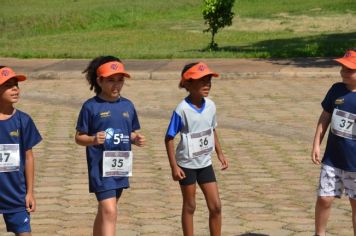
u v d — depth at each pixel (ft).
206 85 40.06
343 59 40.11
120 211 49.65
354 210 40.60
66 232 45.16
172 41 179.93
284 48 152.56
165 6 265.75
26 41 185.47
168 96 97.91
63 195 53.52
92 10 250.16
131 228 46.03
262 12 240.12
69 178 58.49
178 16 250.57
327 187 40.47
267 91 100.94
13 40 189.47
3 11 250.78
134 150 68.39
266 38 182.29
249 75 112.78
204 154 40.52
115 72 38.14
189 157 40.22
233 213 49.21
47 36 201.87
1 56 142.31
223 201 52.03
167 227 46.26
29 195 36.65
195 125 40.19
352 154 39.88
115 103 38.91
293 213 49.26
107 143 38.27
